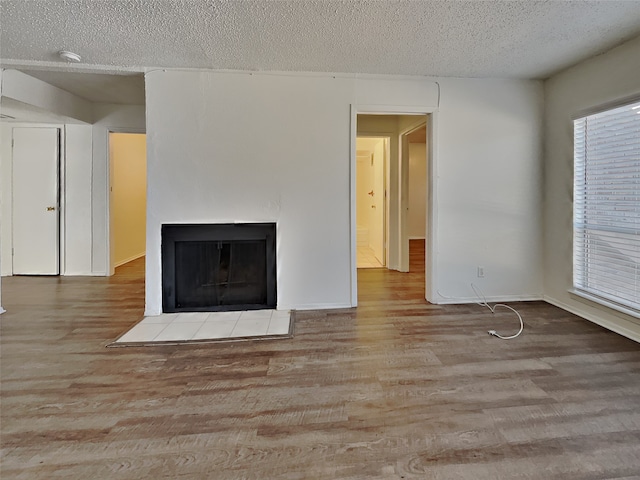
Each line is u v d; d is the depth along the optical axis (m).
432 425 1.68
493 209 3.66
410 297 3.94
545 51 2.90
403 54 2.95
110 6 2.21
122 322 3.11
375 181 6.65
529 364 2.29
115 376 2.15
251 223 3.37
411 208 9.70
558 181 3.49
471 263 3.68
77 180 5.05
